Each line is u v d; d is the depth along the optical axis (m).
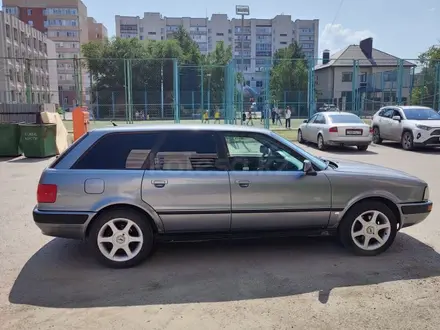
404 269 4.40
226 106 29.88
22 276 4.28
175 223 4.46
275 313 3.49
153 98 47.00
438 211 6.77
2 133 14.04
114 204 4.37
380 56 60.38
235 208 4.50
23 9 110.25
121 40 58.03
